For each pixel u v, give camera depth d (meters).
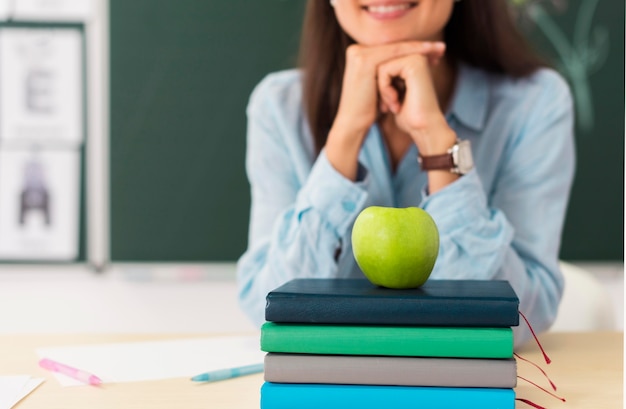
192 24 2.18
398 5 1.34
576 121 2.15
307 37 1.48
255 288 1.38
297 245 1.26
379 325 0.75
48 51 2.17
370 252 0.82
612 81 2.14
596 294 1.49
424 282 0.84
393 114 1.44
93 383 0.91
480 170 1.44
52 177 2.19
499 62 1.46
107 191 2.19
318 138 1.48
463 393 0.72
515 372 0.72
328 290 0.80
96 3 2.16
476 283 0.89
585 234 2.16
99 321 2.20
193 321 2.20
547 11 2.14
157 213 2.19
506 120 1.46
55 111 2.18
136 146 2.18
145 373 0.96
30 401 0.84
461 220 1.21
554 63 2.14
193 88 2.18
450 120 1.46
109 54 2.18
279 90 1.55
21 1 2.16
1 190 2.18
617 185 2.15
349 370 0.74
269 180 1.53
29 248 2.19
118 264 2.19
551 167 1.42
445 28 1.47
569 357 1.08
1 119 2.17
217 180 2.19
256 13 2.17
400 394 0.73
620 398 0.85
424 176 1.44
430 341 0.73
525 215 1.41
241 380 0.93
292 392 0.74
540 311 1.30
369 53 1.29
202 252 2.19
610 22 2.13
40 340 1.18
